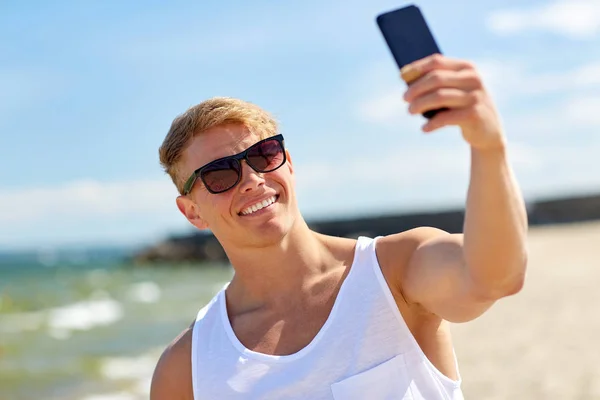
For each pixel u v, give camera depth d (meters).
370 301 2.22
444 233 2.19
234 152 2.38
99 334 19.17
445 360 2.29
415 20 1.66
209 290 36.66
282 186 2.38
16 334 20.09
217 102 2.46
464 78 1.51
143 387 10.61
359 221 69.19
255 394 2.22
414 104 1.51
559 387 6.78
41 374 12.62
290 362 2.22
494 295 1.80
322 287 2.33
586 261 23.38
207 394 2.31
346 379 2.15
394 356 2.17
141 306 27.97
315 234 2.47
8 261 110.25
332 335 2.21
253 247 2.35
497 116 1.56
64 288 42.44
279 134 2.43
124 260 91.06
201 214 2.54
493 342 9.78
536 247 34.03
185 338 2.50
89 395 10.18
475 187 1.65
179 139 2.50
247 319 2.40
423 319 2.29
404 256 2.23
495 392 6.88
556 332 10.02
